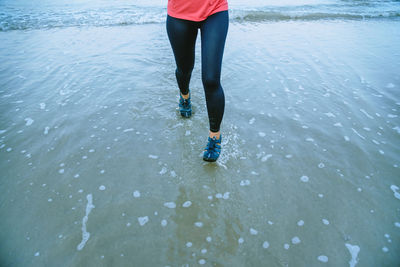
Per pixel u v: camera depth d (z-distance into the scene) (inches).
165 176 74.5
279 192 70.1
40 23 206.7
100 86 119.2
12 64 138.3
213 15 66.7
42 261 53.1
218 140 77.9
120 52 157.2
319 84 124.5
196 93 115.1
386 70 139.2
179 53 77.4
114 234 58.7
